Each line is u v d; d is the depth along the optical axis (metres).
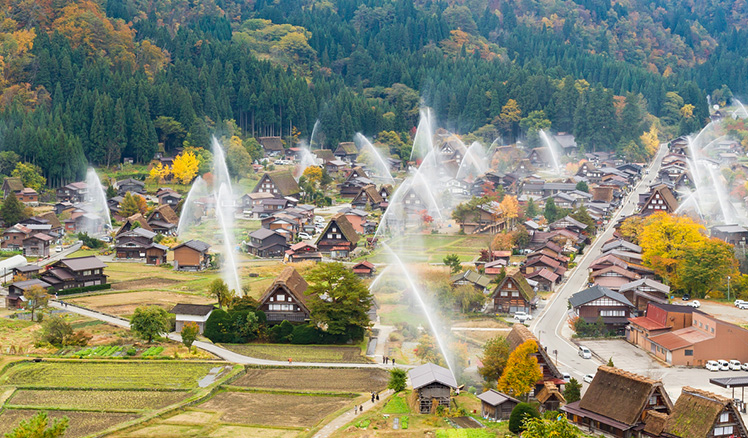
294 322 113.06
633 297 122.31
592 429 78.38
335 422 79.38
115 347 104.00
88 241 174.00
